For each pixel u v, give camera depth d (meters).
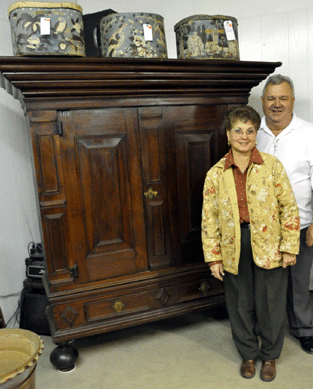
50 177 1.82
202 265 2.15
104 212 1.93
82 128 1.83
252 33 2.67
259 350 1.96
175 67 1.84
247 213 1.70
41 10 1.63
